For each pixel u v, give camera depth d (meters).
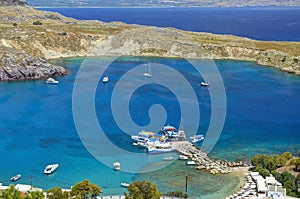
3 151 107.56
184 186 88.50
